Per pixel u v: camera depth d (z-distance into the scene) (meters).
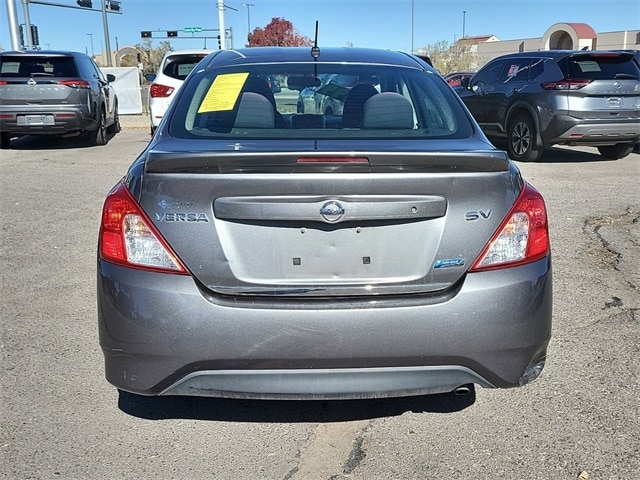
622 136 10.06
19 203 7.54
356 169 2.54
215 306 2.55
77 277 5.12
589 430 3.05
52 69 12.03
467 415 3.20
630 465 2.80
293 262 2.59
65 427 3.09
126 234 2.62
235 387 2.62
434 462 2.84
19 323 4.23
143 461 2.85
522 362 2.71
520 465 2.81
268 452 2.92
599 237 6.15
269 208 2.54
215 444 2.98
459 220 2.62
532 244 2.72
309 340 2.55
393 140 3.04
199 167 2.55
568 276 5.10
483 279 2.63
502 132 11.34
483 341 2.62
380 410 3.26
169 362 2.58
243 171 2.55
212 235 2.56
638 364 3.67
